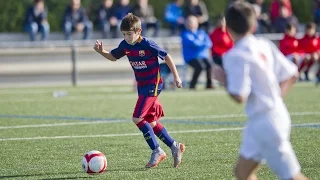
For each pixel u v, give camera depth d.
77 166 21.81
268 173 20.30
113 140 27.25
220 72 14.45
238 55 14.00
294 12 80.56
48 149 25.16
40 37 63.34
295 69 14.80
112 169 21.33
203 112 37.06
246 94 13.86
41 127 31.22
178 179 19.66
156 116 22.00
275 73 14.77
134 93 50.03
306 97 45.12
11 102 43.59
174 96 47.28
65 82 60.78
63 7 74.25
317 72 56.16
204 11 63.34
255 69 14.07
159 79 22.06
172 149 21.64
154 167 21.61
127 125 31.84
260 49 14.34
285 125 14.20
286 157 14.07
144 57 21.72
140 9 63.66
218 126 31.20
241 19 14.30
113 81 61.38
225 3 78.25
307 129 29.56
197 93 49.62
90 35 65.38
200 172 20.66
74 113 36.97
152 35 63.91
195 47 52.03
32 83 60.03
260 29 64.69
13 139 27.61
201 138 27.53
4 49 59.31
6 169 21.42
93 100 44.69
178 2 65.44
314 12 70.00
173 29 65.25
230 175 20.12
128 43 21.77
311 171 20.50
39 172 20.91
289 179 14.06
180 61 60.75
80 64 60.47
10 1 72.50
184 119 34.06
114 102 43.25
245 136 14.45
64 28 63.88
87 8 72.88
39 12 62.94
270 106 14.12
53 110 38.59
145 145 25.98
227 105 40.62
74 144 26.30
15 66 59.62
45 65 60.31
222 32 51.81
